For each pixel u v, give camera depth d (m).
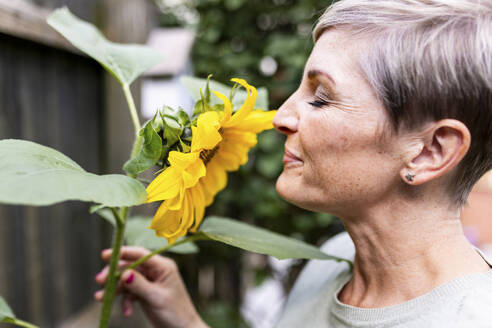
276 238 0.91
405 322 0.67
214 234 0.85
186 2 2.40
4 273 1.17
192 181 0.66
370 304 0.76
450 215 0.71
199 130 0.64
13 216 1.21
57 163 0.59
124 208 0.83
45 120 1.31
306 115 0.70
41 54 1.29
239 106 0.86
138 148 0.75
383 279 0.75
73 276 1.49
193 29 2.38
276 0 2.33
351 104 0.66
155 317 1.10
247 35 2.37
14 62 1.17
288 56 2.21
